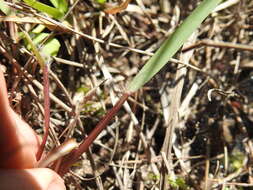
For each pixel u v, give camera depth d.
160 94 0.20
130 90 0.14
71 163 0.15
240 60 0.21
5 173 0.13
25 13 0.18
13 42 0.18
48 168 0.15
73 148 0.14
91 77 0.19
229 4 0.20
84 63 0.19
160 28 0.21
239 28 0.21
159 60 0.14
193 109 0.20
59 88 0.19
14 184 0.13
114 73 0.20
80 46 0.19
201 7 0.13
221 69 0.21
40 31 0.18
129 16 0.21
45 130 0.15
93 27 0.20
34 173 0.14
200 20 0.13
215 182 0.19
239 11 0.21
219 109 0.20
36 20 0.17
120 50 0.20
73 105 0.18
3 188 0.13
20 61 0.19
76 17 0.19
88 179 0.18
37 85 0.18
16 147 0.14
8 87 0.18
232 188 0.19
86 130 0.19
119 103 0.14
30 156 0.15
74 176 0.18
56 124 0.19
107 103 0.20
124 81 0.20
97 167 0.19
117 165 0.19
